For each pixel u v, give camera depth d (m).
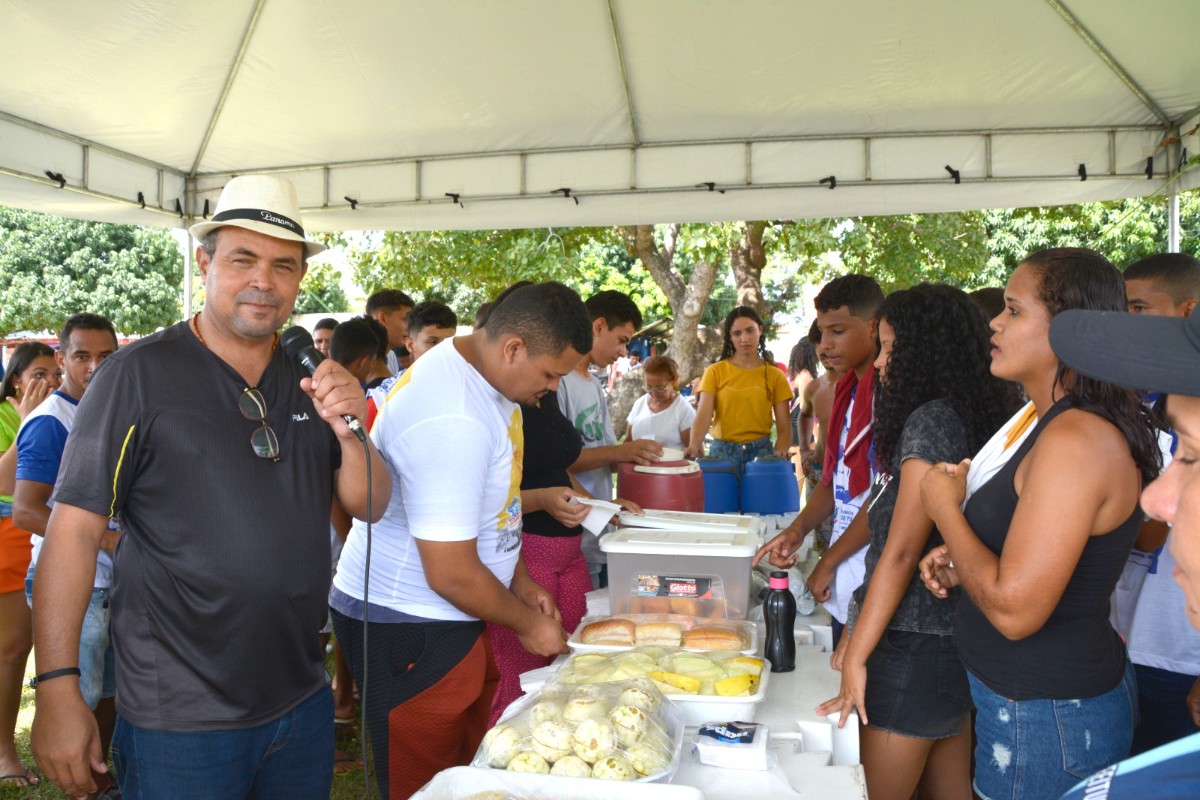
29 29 3.75
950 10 4.08
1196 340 0.73
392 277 9.26
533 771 1.35
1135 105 4.61
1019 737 1.45
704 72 4.56
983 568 1.39
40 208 4.48
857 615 1.96
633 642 1.93
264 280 1.59
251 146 5.18
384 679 2.02
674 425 5.66
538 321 1.86
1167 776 0.68
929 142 4.90
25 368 3.48
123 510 1.57
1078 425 1.33
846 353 2.49
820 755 1.54
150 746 1.54
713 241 8.32
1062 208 9.33
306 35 4.31
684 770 1.48
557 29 4.31
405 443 1.84
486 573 1.88
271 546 1.58
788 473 3.47
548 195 5.20
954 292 1.88
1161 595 2.01
